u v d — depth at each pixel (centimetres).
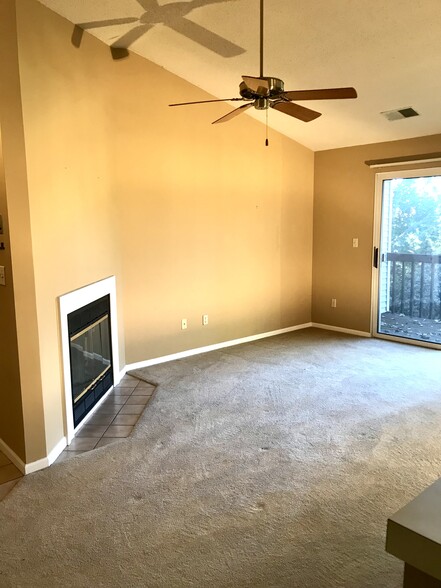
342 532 214
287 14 323
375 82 400
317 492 246
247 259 554
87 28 353
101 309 387
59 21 313
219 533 215
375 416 343
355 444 299
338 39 343
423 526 81
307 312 637
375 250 564
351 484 253
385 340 566
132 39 391
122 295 443
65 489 254
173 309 489
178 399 382
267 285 582
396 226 548
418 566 80
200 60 421
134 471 271
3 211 253
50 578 189
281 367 463
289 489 249
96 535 215
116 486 255
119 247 432
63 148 312
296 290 621
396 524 83
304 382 419
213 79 455
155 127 449
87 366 358
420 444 298
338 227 600
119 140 421
